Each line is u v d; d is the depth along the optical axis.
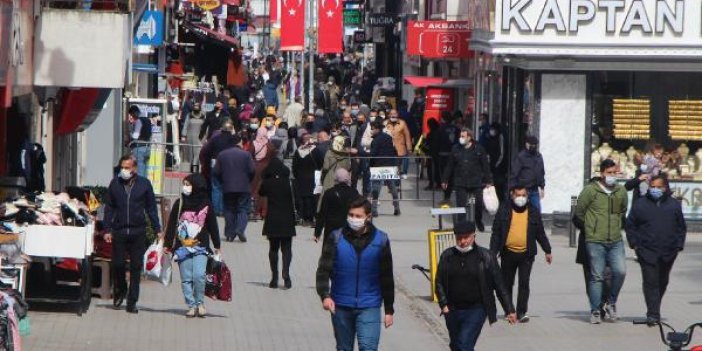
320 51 114.25
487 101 91.56
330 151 65.38
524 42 70.75
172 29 111.31
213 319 42.31
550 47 70.69
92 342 37.00
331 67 175.25
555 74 71.88
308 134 71.19
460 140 68.38
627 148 72.19
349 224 30.97
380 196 85.25
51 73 44.03
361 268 30.77
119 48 44.34
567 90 71.88
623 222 43.31
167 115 85.25
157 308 43.81
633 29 70.69
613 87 72.00
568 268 56.34
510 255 42.81
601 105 72.00
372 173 76.00
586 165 72.06
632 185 52.59
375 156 76.25
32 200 40.66
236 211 63.06
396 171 76.50
